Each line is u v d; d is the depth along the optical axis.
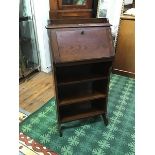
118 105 2.33
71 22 1.59
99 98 1.90
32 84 2.81
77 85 1.99
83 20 1.61
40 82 2.86
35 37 2.94
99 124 2.02
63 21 1.57
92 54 1.55
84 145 1.76
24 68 2.93
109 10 2.83
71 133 1.89
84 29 1.58
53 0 2.59
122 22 2.77
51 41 1.49
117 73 3.12
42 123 2.03
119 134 1.89
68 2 2.66
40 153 1.67
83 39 1.56
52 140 1.81
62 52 1.49
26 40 2.91
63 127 1.97
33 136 1.85
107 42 1.62
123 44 2.89
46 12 2.75
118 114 2.18
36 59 3.13
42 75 3.07
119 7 2.78
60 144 1.76
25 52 2.96
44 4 2.68
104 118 2.00
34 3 2.67
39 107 2.29
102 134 1.89
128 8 3.01
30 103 2.37
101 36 1.61
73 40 1.53
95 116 2.07
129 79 2.97
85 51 1.54
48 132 1.90
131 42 2.81
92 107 2.05
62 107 1.93
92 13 2.84
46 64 3.09
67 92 1.90
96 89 1.98
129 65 2.97
